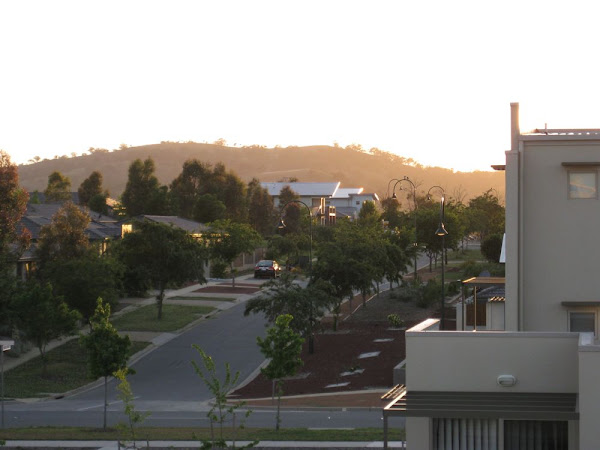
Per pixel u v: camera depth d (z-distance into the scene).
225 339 44.22
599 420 13.18
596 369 13.23
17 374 35.97
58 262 44.34
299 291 38.78
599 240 18.05
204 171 106.31
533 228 18.25
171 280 48.44
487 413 13.79
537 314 18.22
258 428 24.55
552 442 14.21
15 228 47.75
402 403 14.61
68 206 49.34
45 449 21.64
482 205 96.94
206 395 32.44
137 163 101.44
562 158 18.16
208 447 16.59
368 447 20.91
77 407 30.14
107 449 21.45
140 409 29.52
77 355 39.66
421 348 14.95
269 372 24.42
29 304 35.25
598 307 17.91
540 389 14.57
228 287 64.69
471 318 27.52
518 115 18.52
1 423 26.08
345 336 42.75
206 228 74.50
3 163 44.75
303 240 82.38
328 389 32.09
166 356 40.22
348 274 44.31
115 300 45.12
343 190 181.38
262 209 110.12
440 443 14.52
